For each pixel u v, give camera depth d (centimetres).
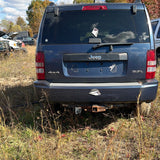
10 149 280
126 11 304
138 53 290
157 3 1493
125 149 278
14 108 432
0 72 784
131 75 294
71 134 323
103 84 292
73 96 294
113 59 291
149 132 311
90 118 376
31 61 1070
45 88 298
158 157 258
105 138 307
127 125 342
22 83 594
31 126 347
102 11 305
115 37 295
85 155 269
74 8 309
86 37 297
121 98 292
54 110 372
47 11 314
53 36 303
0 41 1098
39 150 259
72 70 300
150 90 294
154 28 725
